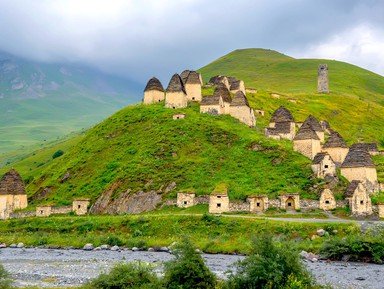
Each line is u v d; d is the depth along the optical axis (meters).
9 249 68.38
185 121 114.12
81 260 57.22
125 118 126.31
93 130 130.25
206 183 87.56
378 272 48.19
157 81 137.00
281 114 116.56
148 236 71.06
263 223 67.00
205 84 160.62
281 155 95.31
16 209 93.62
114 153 110.06
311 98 193.62
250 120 120.00
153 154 101.56
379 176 93.88
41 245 70.94
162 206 84.31
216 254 60.41
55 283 44.16
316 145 97.19
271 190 82.38
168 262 37.00
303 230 63.56
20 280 45.53
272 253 36.88
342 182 83.44
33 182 112.50
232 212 77.62
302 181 84.88
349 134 156.75
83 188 97.50
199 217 72.12
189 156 100.44
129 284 35.69
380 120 179.62
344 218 73.88
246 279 35.81
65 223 80.25
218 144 104.38
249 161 95.50
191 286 35.25
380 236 56.47
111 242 69.12
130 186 90.81
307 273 37.94
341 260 55.00
